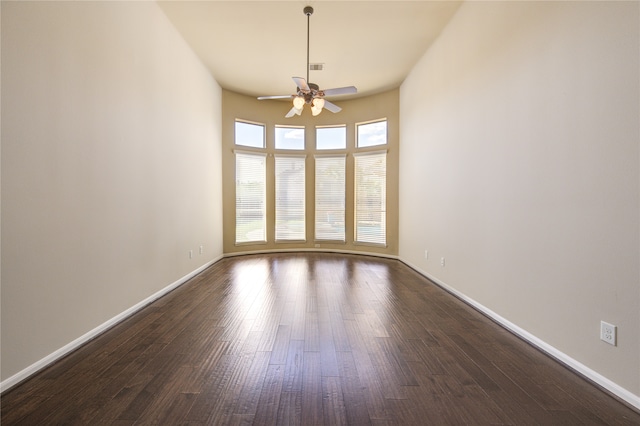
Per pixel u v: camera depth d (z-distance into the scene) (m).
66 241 2.21
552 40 2.16
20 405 1.65
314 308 3.21
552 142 2.17
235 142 6.27
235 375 1.95
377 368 2.04
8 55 1.79
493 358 2.17
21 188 1.87
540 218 2.29
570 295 2.03
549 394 1.76
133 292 3.05
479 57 3.12
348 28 3.98
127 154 2.95
